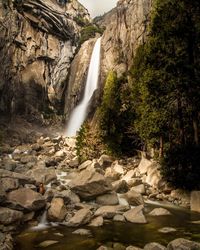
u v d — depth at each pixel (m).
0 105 66.31
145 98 26.81
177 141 26.05
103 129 37.59
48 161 36.38
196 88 22.62
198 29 23.11
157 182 24.67
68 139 56.28
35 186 19.38
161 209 18.89
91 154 37.62
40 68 78.69
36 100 75.31
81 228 15.66
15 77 71.31
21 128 66.69
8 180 17.31
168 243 13.47
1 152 44.69
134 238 14.24
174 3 24.39
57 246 13.15
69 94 80.56
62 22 86.12
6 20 70.94
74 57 86.50
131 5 67.56
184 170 22.39
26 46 76.00
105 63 71.50
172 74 23.31
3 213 14.92
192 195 20.38
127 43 65.69
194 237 14.45
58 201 17.31
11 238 13.52
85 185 20.00
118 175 29.12
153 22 26.52
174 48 23.62
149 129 26.88
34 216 16.50
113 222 16.80
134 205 20.52
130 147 36.91
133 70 36.38
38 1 80.12
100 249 12.41
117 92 38.62
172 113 25.28
